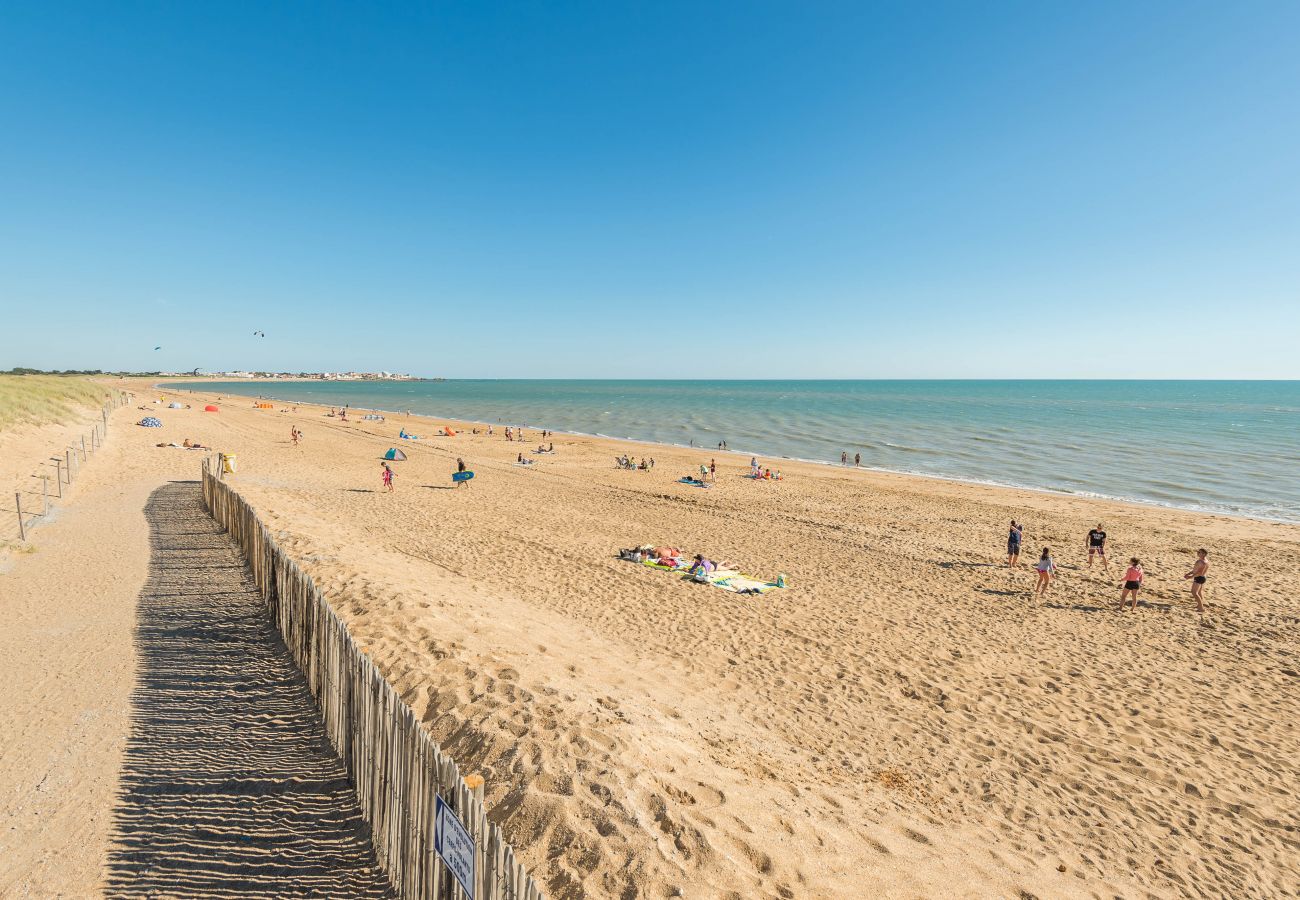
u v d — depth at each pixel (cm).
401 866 441
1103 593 1647
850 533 2256
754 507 2739
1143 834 682
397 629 894
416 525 1933
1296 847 679
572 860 439
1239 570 1908
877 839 562
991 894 514
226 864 473
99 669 808
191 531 1578
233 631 936
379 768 487
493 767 551
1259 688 1103
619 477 3509
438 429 6344
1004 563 1909
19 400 3406
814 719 884
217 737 646
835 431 6988
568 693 726
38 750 621
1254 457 4875
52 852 482
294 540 1437
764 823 528
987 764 803
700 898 413
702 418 8844
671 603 1356
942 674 1088
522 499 2647
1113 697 1043
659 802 508
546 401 13662
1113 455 5028
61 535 1527
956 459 4869
